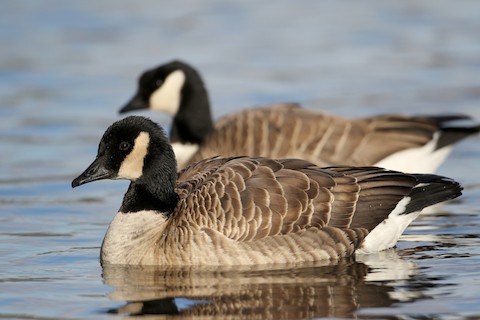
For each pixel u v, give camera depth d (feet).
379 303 36.68
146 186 43.55
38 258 44.42
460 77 83.92
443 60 89.10
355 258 43.24
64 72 86.94
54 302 37.55
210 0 113.39
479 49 91.71
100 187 59.93
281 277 40.19
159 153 43.45
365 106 76.02
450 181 45.34
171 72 66.33
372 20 103.86
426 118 60.34
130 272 41.65
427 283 39.22
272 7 110.42
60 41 95.86
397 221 44.39
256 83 83.10
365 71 86.63
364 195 43.52
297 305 36.55
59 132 71.56
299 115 60.29
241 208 41.81
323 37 97.66
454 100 77.15
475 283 39.09
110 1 111.75
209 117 66.13
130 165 43.52
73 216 52.90
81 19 103.30
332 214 42.91
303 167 43.83
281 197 42.27
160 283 39.78
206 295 37.93
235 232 41.65
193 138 65.82
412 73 85.51
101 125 73.15
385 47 94.02
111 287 39.45
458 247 45.21
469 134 59.82
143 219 43.34
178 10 108.58
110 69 87.40
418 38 96.43
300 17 105.81
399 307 36.19
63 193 57.93
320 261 42.55
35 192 57.98
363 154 58.80
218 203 41.96
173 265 42.04
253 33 99.19
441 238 47.06
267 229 41.83
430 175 45.52
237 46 94.53
